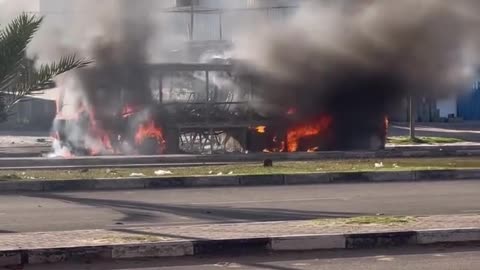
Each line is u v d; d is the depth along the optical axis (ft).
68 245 40.81
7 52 42.75
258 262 39.86
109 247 40.45
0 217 56.03
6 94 43.91
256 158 104.73
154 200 66.13
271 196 68.44
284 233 44.04
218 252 41.63
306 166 90.89
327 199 65.72
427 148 120.88
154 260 40.50
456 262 39.22
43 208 61.26
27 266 39.17
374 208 59.16
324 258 40.65
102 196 69.51
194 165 96.27
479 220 48.39
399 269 37.55
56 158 100.68
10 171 89.04
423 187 74.54
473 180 81.10
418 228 45.03
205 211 58.65
